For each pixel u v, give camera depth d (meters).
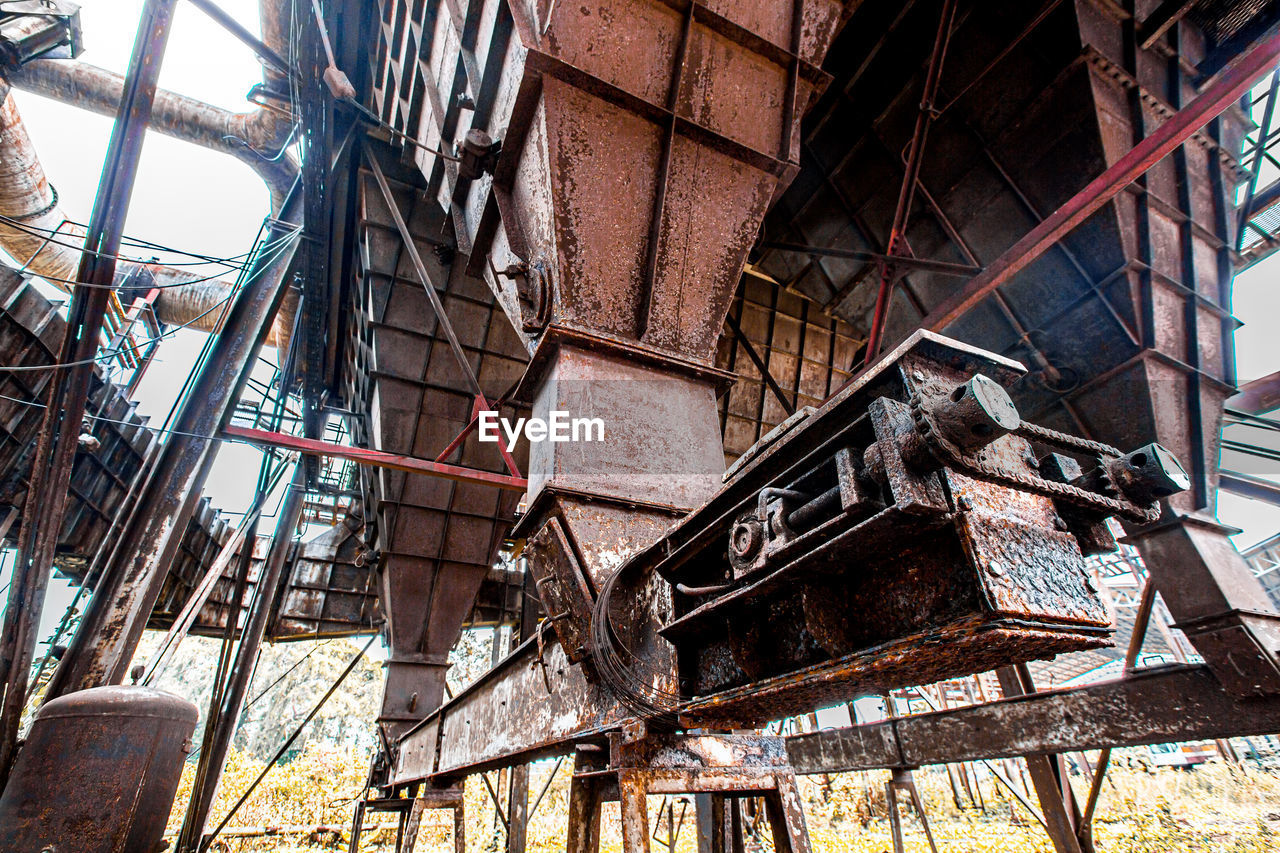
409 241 7.80
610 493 3.40
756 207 4.52
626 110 4.21
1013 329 7.46
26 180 13.58
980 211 7.76
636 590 3.01
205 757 8.23
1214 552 5.63
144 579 5.86
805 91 4.89
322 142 7.63
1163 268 6.76
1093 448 1.65
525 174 4.29
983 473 1.32
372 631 15.79
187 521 6.23
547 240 3.91
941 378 1.50
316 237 8.38
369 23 8.99
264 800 19.83
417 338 10.52
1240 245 8.86
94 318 5.81
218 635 15.53
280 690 42.62
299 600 15.53
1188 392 6.58
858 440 1.58
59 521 5.79
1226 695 4.83
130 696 4.52
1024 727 5.86
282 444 6.62
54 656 6.05
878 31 8.27
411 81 7.36
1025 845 12.11
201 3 6.36
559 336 3.66
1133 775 17.81
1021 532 1.40
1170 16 6.81
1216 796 17.16
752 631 2.01
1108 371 6.61
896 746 6.91
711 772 2.86
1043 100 7.02
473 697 6.02
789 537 1.66
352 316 12.10
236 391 6.81
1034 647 1.37
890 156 8.56
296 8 6.71
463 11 5.45
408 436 10.37
